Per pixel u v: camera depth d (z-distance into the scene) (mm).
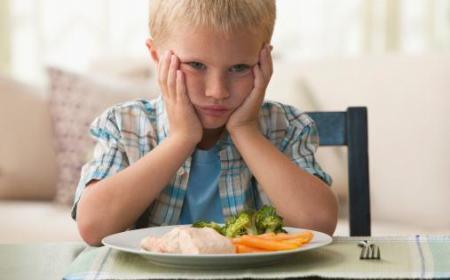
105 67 3227
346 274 888
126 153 1564
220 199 1575
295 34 4121
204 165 1562
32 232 2400
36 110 2906
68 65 3939
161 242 970
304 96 2770
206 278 884
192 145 1439
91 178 1484
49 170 2867
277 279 882
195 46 1338
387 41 4184
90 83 2859
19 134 2865
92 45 3957
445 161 2561
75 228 2410
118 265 958
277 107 1670
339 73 2770
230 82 1390
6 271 977
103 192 1386
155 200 1548
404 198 2611
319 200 1446
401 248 1053
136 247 1056
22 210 2633
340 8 4145
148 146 1581
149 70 3201
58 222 2459
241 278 885
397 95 2656
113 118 1577
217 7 1310
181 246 955
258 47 1378
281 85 2789
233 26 1310
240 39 1325
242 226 1151
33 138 2875
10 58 3887
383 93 2682
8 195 2846
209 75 1359
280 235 1026
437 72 2609
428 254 1004
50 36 3930
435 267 920
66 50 3943
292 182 1447
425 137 2594
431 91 2604
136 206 1394
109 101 2838
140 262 978
